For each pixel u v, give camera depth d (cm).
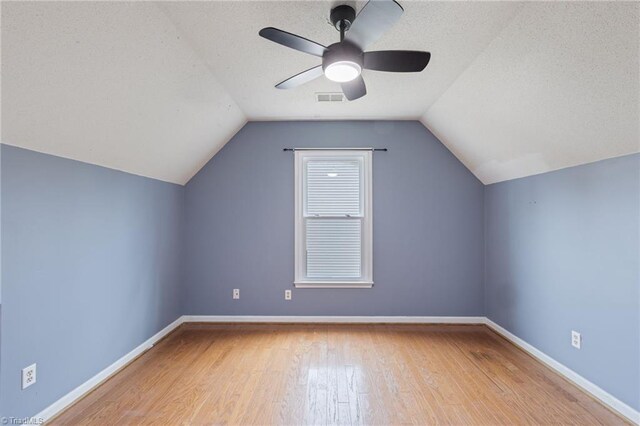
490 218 370
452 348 310
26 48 142
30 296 186
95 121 204
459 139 342
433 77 264
